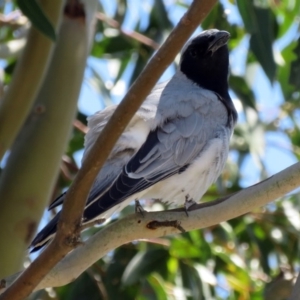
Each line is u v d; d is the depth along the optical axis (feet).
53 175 28.63
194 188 28.76
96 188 25.05
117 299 36.11
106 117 28.58
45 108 29.22
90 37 31.09
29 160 28.25
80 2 30.91
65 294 37.47
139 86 17.66
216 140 29.25
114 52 41.91
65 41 30.22
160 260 36.37
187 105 29.66
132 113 17.79
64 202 18.29
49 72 29.73
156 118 28.40
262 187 21.53
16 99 28.86
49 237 21.34
